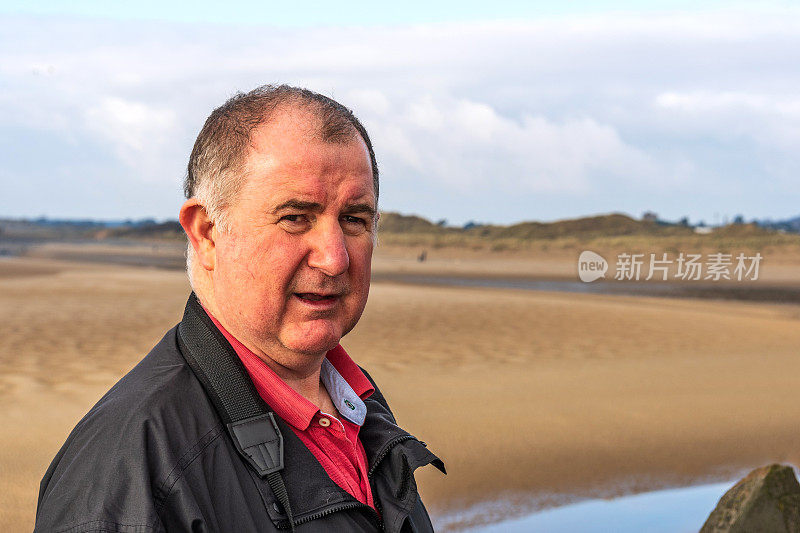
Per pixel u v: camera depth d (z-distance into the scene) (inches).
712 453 279.0
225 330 33.4
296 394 34.0
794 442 296.2
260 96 32.1
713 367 458.0
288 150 30.5
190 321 33.0
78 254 2903.5
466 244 3700.8
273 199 30.4
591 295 1114.7
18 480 215.3
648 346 540.4
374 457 37.5
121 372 378.0
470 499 224.5
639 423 315.3
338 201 31.4
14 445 247.9
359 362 438.3
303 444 32.3
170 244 4852.4
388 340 526.3
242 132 31.0
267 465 30.0
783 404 357.4
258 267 30.9
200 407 30.0
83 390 335.0
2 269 1425.9
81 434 28.7
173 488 27.2
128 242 5374.0
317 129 31.0
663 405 348.8
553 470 252.2
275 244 30.8
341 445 36.0
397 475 37.4
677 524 207.3
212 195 31.6
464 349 497.4
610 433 298.8
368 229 33.8
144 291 913.5
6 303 719.7
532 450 272.5
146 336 507.8
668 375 426.3
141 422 28.0
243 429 30.3
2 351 430.9
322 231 31.3
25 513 192.2
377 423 40.4
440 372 414.3
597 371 432.1
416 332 572.1
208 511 27.7
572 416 321.7
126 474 26.9
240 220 30.9
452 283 1430.9
